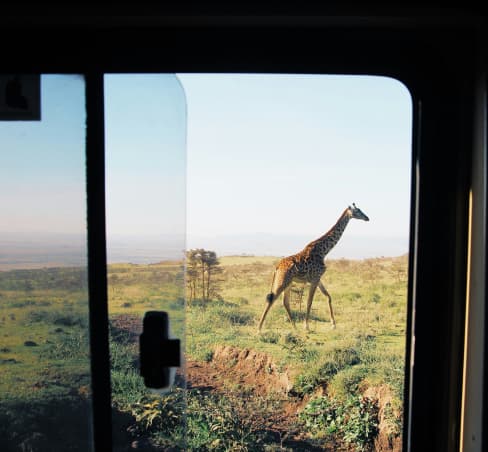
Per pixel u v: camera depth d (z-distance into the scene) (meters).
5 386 1.65
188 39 1.43
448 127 1.42
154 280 1.64
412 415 1.48
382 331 5.96
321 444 4.95
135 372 1.62
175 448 1.75
